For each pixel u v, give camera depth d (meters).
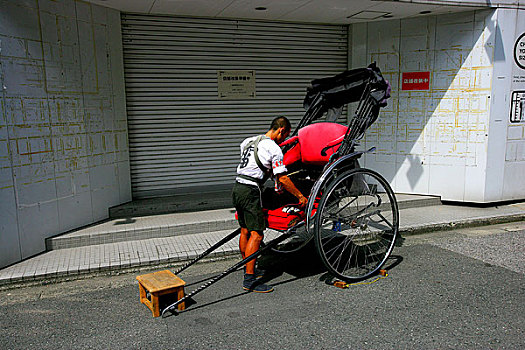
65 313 3.39
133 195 5.98
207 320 3.21
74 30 4.87
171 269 4.34
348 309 3.35
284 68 6.51
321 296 3.61
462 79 6.18
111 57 5.41
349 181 3.97
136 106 5.82
